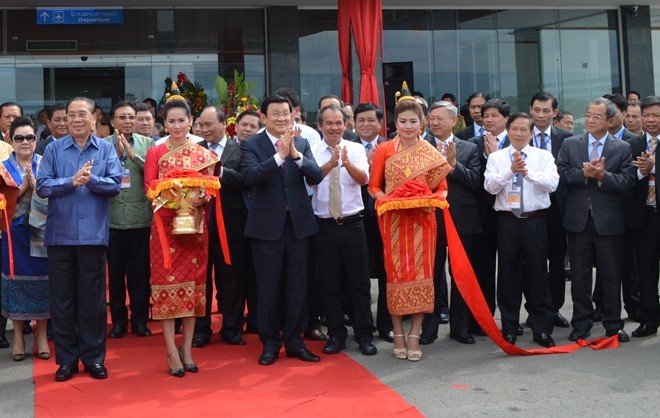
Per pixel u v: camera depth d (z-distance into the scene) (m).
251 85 8.59
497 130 6.44
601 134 6.01
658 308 6.06
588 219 5.93
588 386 4.71
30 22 12.09
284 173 5.37
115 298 6.27
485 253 6.29
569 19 13.76
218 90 8.38
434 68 13.38
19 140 5.62
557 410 4.26
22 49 12.10
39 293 5.51
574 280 6.02
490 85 13.58
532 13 13.62
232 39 12.64
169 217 5.02
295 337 5.43
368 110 6.25
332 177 5.57
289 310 5.43
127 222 6.19
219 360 5.43
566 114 9.05
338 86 12.92
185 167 5.01
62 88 12.28
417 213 5.39
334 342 5.65
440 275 5.98
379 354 5.61
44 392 4.65
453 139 6.02
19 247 5.50
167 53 12.48
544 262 5.85
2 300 5.59
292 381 4.85
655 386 4.70
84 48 12.28
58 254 4.93
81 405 4.38
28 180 5.51
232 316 6.00
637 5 13.65
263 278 5.36
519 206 5.77
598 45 13.85
